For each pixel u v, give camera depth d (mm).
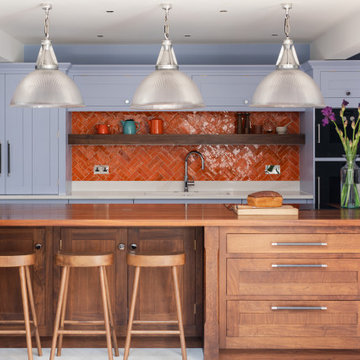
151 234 3803
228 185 6480
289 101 3717
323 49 5742
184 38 5891
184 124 6402
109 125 6367
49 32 5566
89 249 3797
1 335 3914
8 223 3461
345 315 3602
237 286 3584
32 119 5887
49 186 5918
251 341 3602
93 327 3850
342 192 4273
